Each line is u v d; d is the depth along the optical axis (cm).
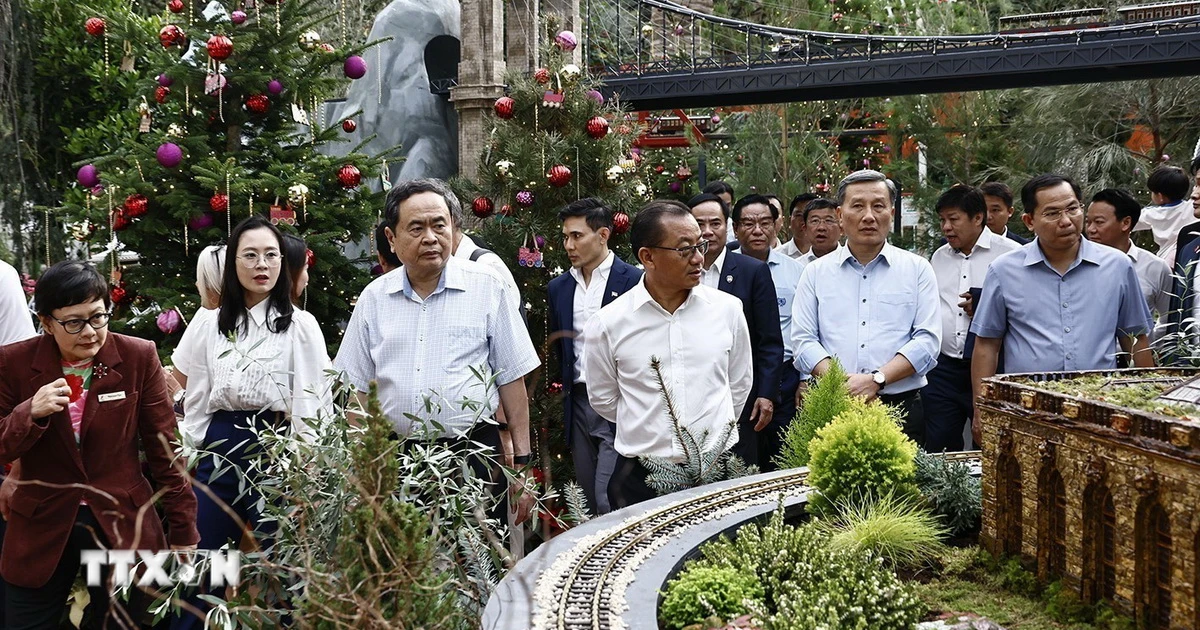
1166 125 1193
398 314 319
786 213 1066
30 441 282
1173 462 132
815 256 530
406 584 151
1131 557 141
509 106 618
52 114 869
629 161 620
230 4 557
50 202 711
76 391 301
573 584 162
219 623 193
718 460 276
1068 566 156
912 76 1102
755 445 423
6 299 360
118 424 302
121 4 860
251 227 326
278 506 225
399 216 311
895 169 1146
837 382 260
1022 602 161
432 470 212
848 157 1340
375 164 575
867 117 1346
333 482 204
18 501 295
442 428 237
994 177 1135
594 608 151
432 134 920
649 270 313
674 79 1157
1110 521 148
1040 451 163
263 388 323
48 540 295
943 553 187
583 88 632
